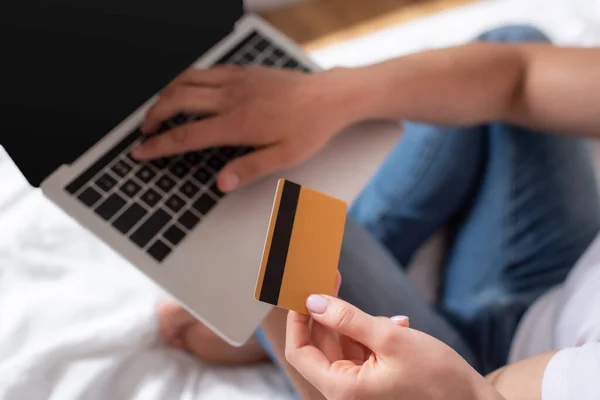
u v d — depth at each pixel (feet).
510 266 2.67
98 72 2.06
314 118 2.26
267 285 1.68
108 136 2.15
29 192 2.81
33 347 2.37
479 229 2.82
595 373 1.70
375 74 2.39
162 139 2.15
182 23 2.29
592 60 2.35
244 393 2.47
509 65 2.43
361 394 1.56
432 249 3.08
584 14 4.00
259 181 2.21
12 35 1.79
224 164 2.23
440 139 2.81
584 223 2.66
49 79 1.92
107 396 2.36
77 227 2.80
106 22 2.02
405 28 3.98
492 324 2.64
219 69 2.34
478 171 2.89
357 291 2.40
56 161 2.04
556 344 2.27
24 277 2.60
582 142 2.74
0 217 2.72
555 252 2.65
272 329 2.08
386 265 2.60
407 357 1.53
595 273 2.17
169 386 2.43
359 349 1.83
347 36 4.32
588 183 2.70
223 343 2.53
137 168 2.14
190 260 2.03
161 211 2.08
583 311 2.12
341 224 1.81
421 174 2.85
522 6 4.06
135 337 2.51
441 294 2.92
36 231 2.72
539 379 1.82
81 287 2.63
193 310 1.97
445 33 3.98
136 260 1.99
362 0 4.43
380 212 2.93
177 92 2.26
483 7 4.08
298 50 2.62
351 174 2.32
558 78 2.35
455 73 2.42
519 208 2.67
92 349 2.42
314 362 1.65
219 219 2.12
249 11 4.22
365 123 2.43
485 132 2.79
